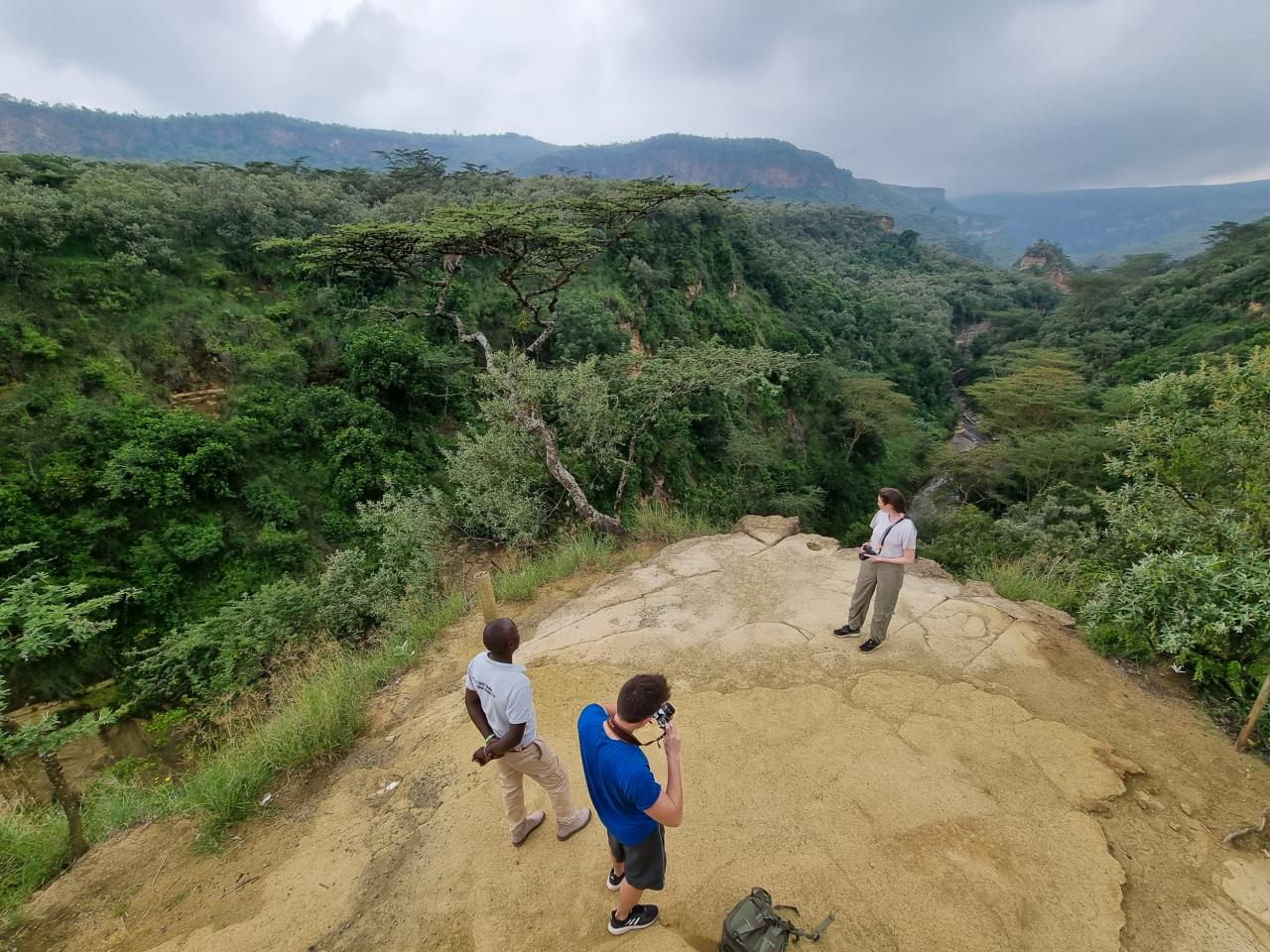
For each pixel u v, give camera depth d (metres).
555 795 3.52
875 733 4.48
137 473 16.30
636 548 8.84
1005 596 6.82
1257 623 4.71
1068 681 5.09
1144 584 5.28
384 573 12.19
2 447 15.68
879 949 2.94
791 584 6.90
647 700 2.46
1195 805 3.85
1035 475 29.03
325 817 4.21
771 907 2.80
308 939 3.29
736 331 43.94
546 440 12.34
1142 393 8.17
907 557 5.19
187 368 20.41
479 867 3.57
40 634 5.05
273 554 17.53
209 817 4.29
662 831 2.77
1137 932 3.05
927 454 41.22
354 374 22.14
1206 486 7.26
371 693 5.96
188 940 3.38
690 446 29.27
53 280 19.41
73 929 3.57
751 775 4.10
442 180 44.66
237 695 10.84
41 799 11.86
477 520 12.51
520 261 15.35
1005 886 3.25
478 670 3.16
